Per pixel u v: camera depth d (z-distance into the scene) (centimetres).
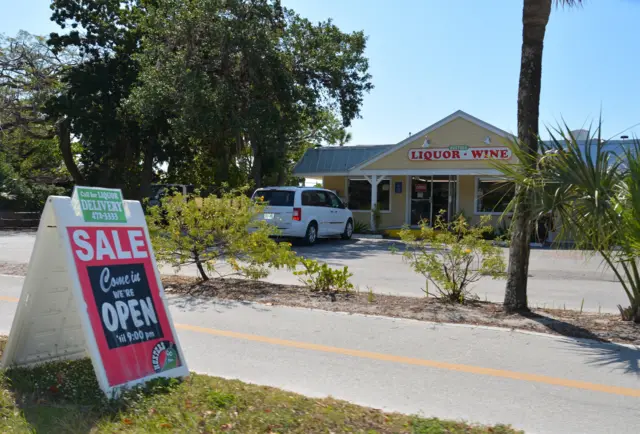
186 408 454
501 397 522
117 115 2841
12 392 484
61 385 509
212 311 830
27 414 443
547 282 1234
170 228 1017
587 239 716
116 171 3272
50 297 521
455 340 687
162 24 2322
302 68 2491
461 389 541
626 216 704
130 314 510
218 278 1083
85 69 2952
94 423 428
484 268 870
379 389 542
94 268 496
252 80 2334
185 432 414
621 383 554
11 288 998
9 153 3650
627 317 769
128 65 2938
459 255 861
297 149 3578
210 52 2289
